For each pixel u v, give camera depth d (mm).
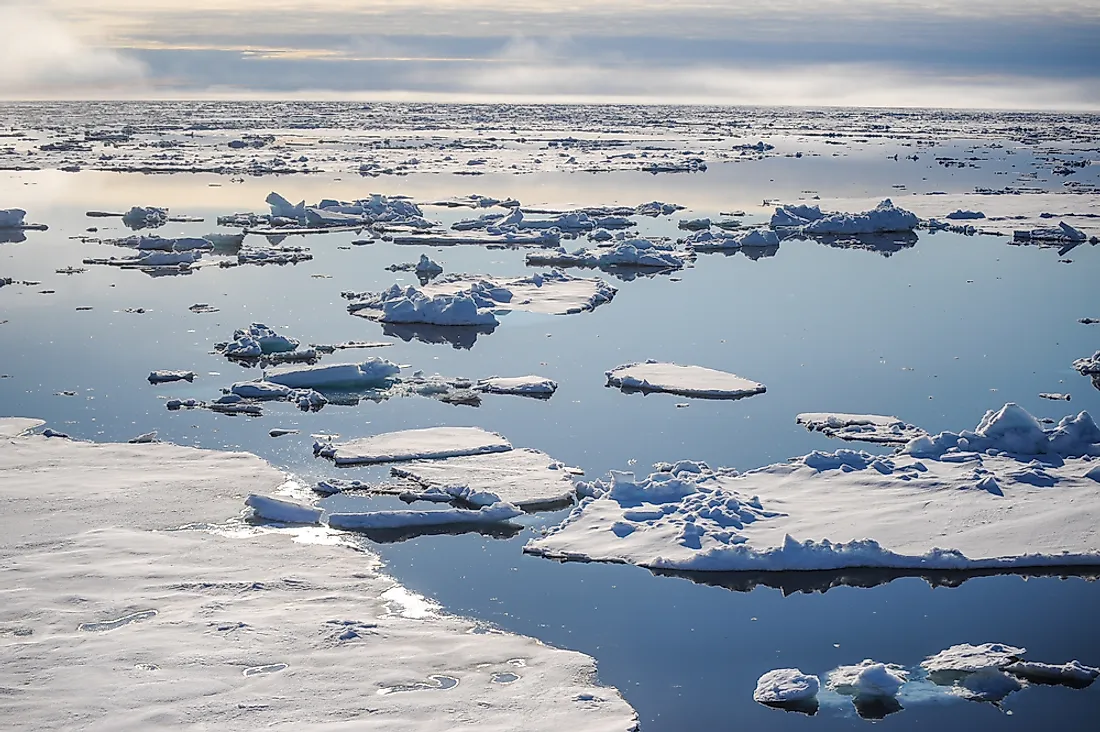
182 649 11672
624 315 28031
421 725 10461
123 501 15789
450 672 11516
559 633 12672
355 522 15328
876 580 13953
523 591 13617
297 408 20469
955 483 16203
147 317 27359
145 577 13422
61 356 23828
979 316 27734
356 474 17234
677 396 21250
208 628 12164
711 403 20781
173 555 14102
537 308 28516
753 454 18125
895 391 21406
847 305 29125
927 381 22078
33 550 14086
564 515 15852
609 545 14727
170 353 24125
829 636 12727
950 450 17516
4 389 21469
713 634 12727
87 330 26062
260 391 21125
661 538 14805
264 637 12008
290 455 18062
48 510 15352
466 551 14703
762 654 12344
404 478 17078
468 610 13102
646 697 11484
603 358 23922
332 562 14156
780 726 11031
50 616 12352
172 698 10750
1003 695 11562
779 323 27125
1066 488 15969
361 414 20156
